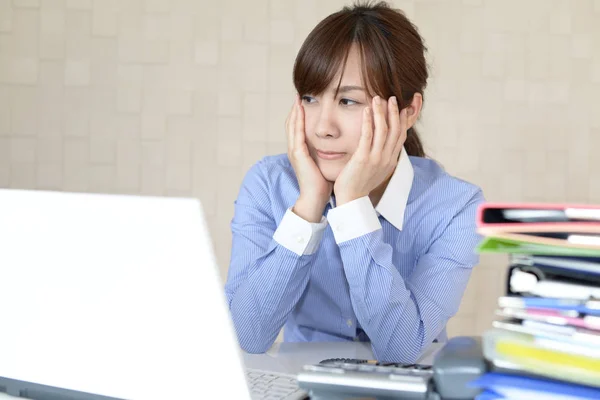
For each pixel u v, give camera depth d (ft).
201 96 9.59
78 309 2.79
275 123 9.60
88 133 9.67
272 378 3.51
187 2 9.51
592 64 9.56
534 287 2.40
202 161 9.64
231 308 4.66
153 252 2.56
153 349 2.70
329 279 5.22
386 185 5.16
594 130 9.63
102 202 2.60
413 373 2.66
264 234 5.16
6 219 2.82
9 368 3.05
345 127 4.59
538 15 9.50
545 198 9.65
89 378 2.87
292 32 9.53
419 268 4.92
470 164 9.61
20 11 9.57
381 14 4.68
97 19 9.56
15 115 9.67
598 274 2.31
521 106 9.57
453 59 9.51
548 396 2.27
